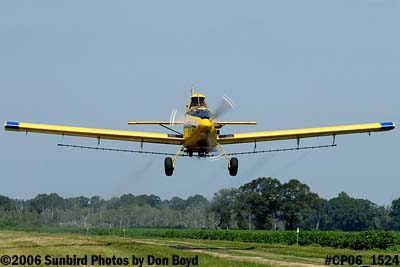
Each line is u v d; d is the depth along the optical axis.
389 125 108.00
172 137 104.25
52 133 104.00
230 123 109.00
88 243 108.69
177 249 99.69
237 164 103.25
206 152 103.50
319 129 107.31
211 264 81.88
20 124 100.44
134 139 105.69
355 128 107.31
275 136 106.94
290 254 100.06
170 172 104.50
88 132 102.94
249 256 95.31
